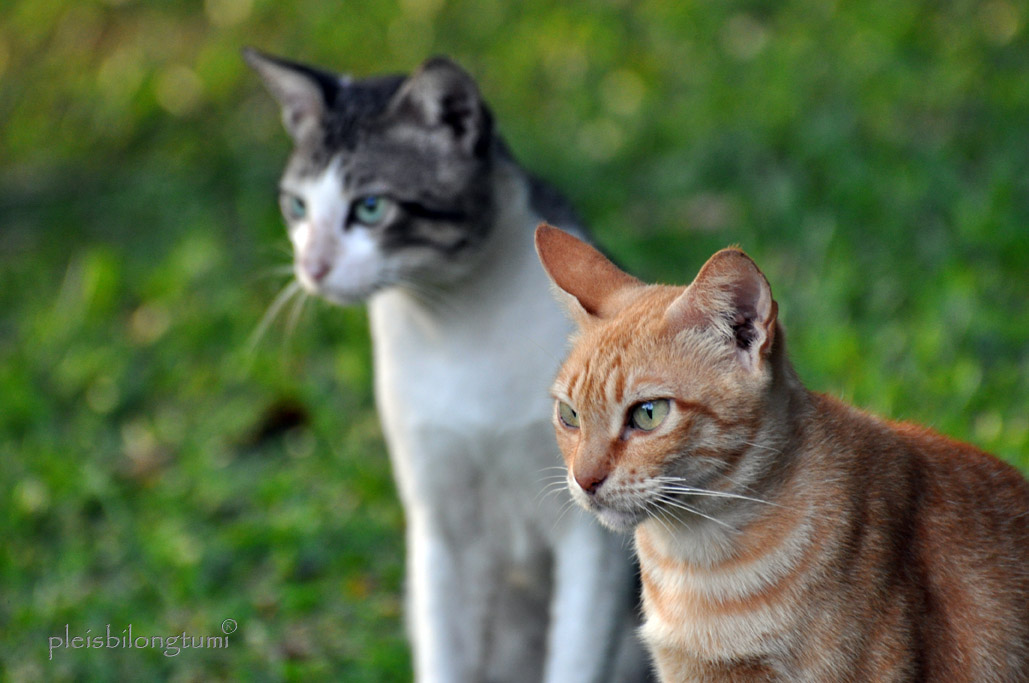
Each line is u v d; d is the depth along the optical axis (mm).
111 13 13914
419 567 5688
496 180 5555
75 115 12789
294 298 8891
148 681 5957
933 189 8586
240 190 10625
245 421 8164
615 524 4289
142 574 6793
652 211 9617
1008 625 4223
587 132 10797
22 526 7211
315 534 6922
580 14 12328
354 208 5512
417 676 5848
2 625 6465
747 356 4102
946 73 9930
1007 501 4441
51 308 9727
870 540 4141
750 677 4309
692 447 4129
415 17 12836
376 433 7820
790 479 4254
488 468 5398
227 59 12586
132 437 8289
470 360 5324
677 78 11148
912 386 6781
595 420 4246
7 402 8344
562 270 4629
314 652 6129
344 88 5930
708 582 4324
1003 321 7223
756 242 8586
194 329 9047
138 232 10758
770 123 9852
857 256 8250
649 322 4223
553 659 5520
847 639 4109
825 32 10938
